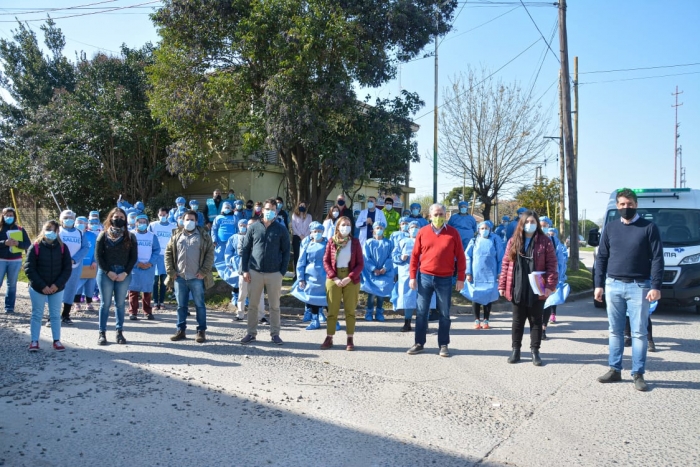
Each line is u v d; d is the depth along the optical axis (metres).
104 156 21.62
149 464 4.09
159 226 11.63
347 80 14.37
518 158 20.97
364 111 16.61
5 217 10.41
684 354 7.78
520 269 7.15
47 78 29.97
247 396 5.68
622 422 5.04
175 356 7.29
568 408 5.44
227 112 16.05
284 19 13.90
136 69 21.73
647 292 6.12
